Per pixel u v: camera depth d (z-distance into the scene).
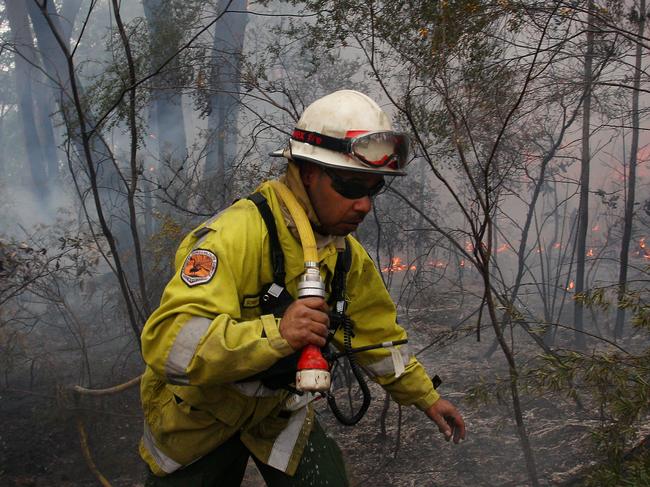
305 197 1.95
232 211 1.96
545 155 6.23
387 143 1.90
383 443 4.36
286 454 2.17
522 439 3.03
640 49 5.17
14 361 5.99
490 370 5.69
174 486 2.16
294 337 1.72
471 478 3.67
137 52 5.56
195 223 6.41
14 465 4.45
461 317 7.14
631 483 2.47
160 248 5.63
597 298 2.78
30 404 5.46
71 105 5.04
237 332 1.76
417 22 3.91
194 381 1.79
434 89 3.61
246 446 2.17
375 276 2.28
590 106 6.14
